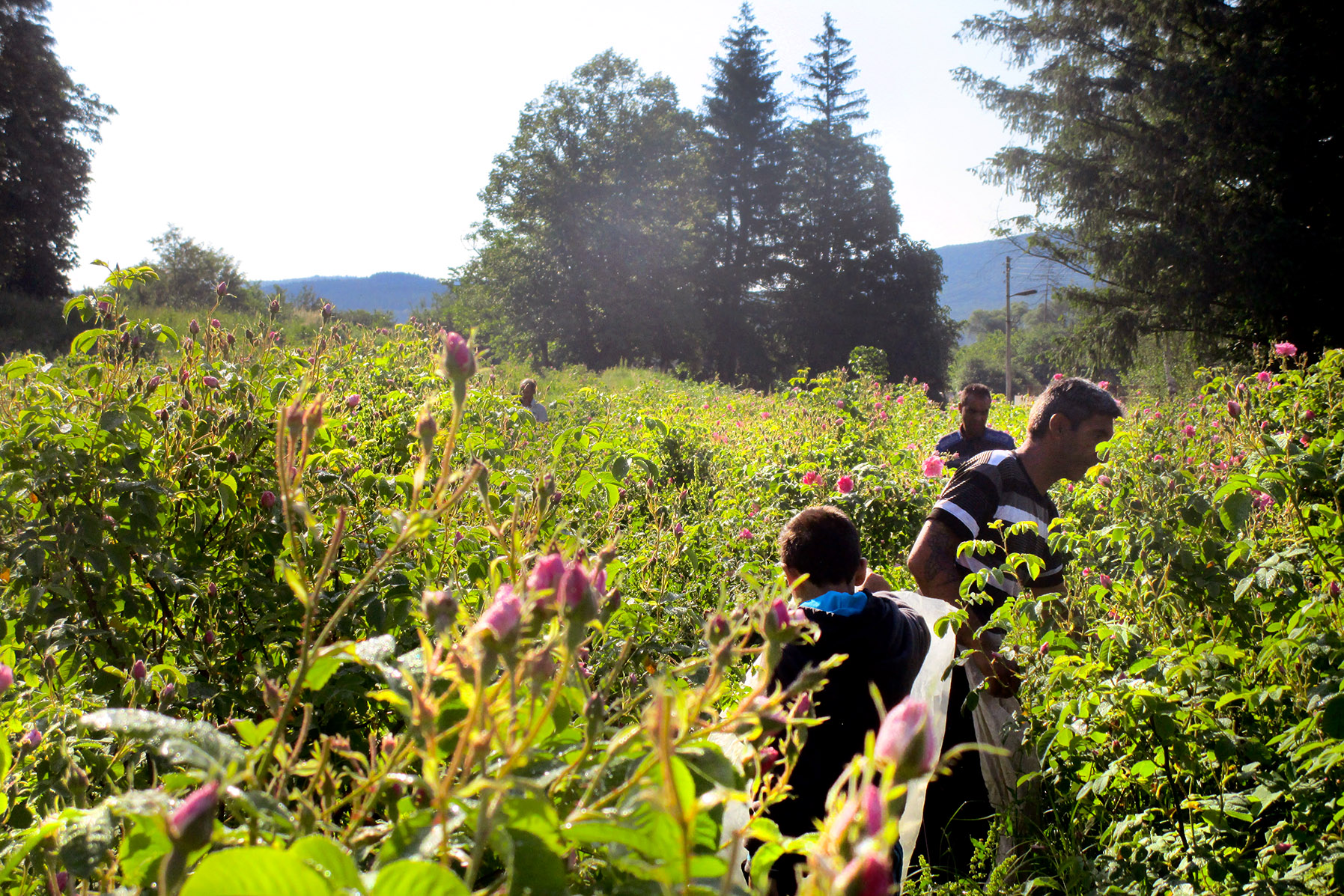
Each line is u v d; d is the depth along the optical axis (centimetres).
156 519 248
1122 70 2395
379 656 99
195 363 301
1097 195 2359
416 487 105
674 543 339
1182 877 214
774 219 5359
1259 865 209
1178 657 230
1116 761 230
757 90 5359
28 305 2131
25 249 3250
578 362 4422
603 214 4669
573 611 86
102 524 229
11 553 220
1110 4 2333
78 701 187
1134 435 408
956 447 576
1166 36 2303
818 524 247
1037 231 2689
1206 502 254
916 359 5159
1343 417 407
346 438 346
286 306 1482
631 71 4809
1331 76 1981
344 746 103
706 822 94
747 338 5272
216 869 68
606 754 94
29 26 3178
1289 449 266
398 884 74
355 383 444
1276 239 1973
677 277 4900
